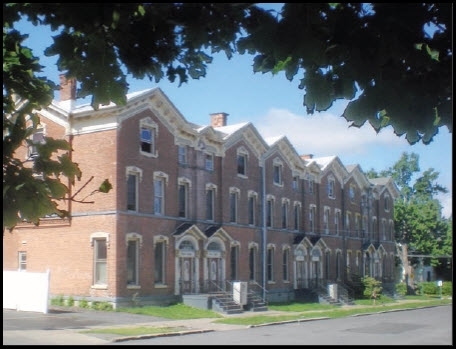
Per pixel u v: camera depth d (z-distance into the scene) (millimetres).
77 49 4449
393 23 4230
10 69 4766
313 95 4508
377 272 59500
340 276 52281
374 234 59844
